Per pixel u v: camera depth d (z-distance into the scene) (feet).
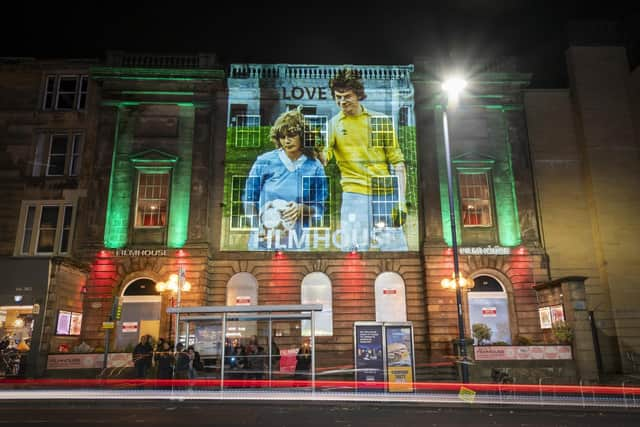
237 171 95.40
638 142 96.07
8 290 77.56
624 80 99.25
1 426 38.19
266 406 50.57
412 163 96.07
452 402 53.72
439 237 91.20
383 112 98.32
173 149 95.09
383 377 59.72
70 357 74.33
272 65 99.09
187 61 99.50
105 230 90.68
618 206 93.40
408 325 61.36
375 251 91.97
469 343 74.59
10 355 77.51
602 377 80.48
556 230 94.02
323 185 95.04
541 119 98.94
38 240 92.73
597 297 91.20
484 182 96.12
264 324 86.58
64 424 39.09
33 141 96.94
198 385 59.88
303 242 92.58
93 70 95.81
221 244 92.17
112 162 93.66
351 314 88.84
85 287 87.20
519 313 88.74
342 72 99.50
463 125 97.81
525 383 72.43
